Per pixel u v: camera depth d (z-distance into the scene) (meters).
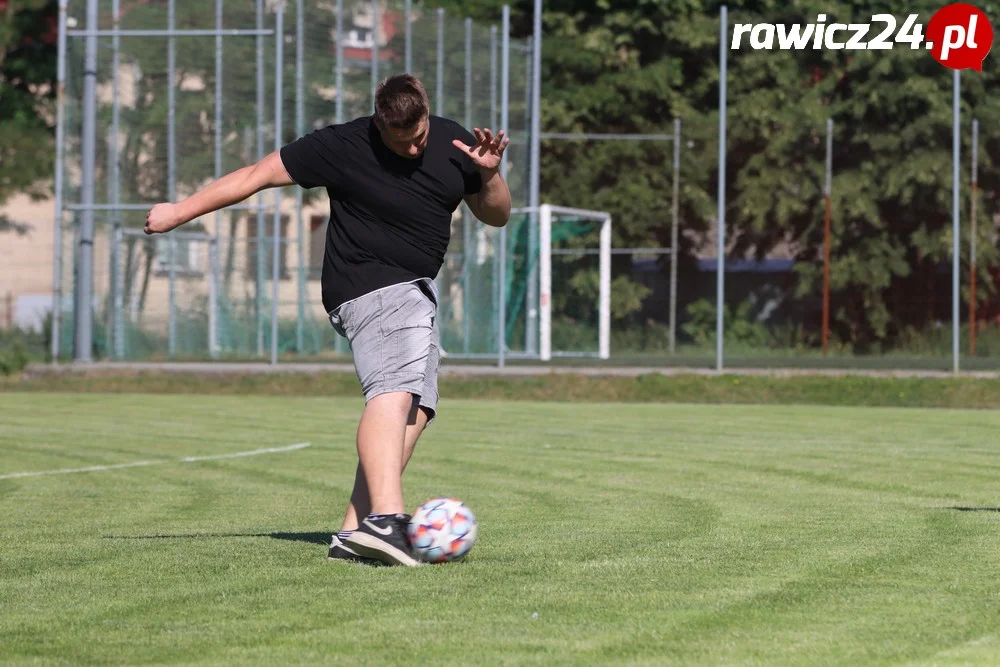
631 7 70.06
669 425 30.92
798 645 8.16
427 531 11.34
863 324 70.94
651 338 71.62
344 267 11.75
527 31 71.31
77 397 40.94
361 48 49.88
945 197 67.19
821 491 18.09
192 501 17.52
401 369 11.63
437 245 11.84
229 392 42.97
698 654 7.93
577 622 8.86
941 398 39.41
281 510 16.50
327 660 7.80
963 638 8.38
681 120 69.88
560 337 63.28
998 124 66.25
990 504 16.48
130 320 48.88
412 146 11.50
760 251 72.38
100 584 10.46
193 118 47.69
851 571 11.00
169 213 11.48
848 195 68.25
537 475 20.44
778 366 50.66
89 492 18.61
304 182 11.70
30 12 73.88
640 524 14.58
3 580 10.70
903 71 66.62
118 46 47.19
